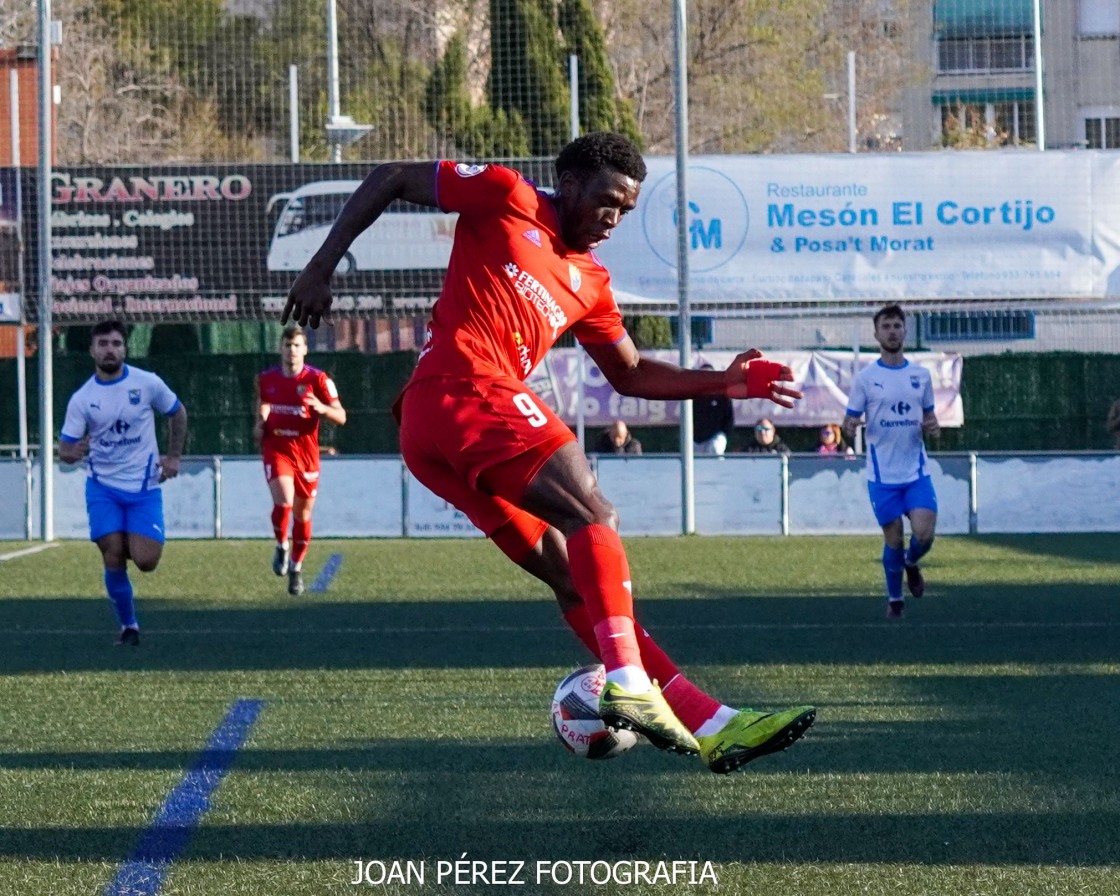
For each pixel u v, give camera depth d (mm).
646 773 16922
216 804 15578
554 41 74438
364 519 55312
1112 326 76875
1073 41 85438
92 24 88250
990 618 31484
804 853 13688
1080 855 13539
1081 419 71375
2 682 23703
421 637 28906
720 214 58875
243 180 59000
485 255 12562
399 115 81562
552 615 32500
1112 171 59250
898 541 31719
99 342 27922
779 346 76875
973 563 44344
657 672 12266
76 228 58656
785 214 59000
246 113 85562
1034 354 71250
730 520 55344
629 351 13961
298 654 26672
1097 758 17531
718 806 15391
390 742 18719
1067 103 85562
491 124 74875
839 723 19797
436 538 55219
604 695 11469
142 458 28156
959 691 22328
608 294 13414
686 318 54250
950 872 13039
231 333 78750
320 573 42250
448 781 16562
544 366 67312
